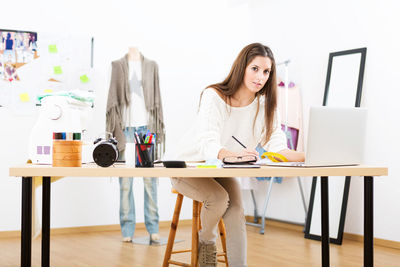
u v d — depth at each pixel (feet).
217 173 4.47
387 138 11.65
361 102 12.39
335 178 12.51
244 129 6.82
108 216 14.43
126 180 12.18
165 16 15.72
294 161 5.98
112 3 14.79
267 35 16.10
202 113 6.48
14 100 13.35
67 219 13.87
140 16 15.28
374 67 12.08
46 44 13.73
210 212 6.30
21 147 13.37
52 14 13.93
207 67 16.35
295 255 10.44
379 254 10.53
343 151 5.41
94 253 10.54
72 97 5.98
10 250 11.02
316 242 12.23
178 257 10.10
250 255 10.39
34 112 13.51
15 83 13.39
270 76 6.60
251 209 16.47
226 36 16.75
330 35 13.46
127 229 12.20
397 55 11.48
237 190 6.52
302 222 14.28
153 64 12.24
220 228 8.01
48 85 13.67
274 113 6.67
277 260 9.87
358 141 5.54
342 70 12.80
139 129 11.91
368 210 5.48
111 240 12.39
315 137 5.13
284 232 13.97
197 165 5.05
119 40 14.84
